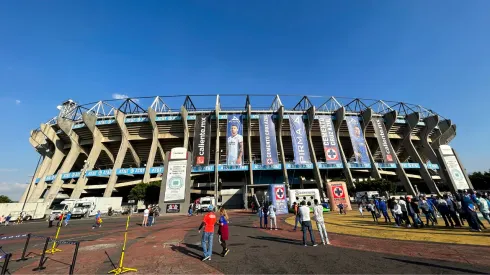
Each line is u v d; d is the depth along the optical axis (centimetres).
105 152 6794
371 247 1005
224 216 958
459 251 871
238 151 6000
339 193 3488
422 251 897
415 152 6925
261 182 6912
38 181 6612
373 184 5397
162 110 7062
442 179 7144
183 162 4688
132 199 5231
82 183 5803
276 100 7256
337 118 6806
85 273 745
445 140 7544
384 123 7106
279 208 3164
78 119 6738
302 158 6072
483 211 1323
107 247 1183
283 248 1033
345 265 742
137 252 1034
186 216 3866
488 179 6919
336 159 6138
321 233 1109
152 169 5928
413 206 1548
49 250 1139
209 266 775
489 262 725
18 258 997
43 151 7181
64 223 2812
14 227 2673
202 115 6350
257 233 1551
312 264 763
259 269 725
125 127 6456
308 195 3300
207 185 6341
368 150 6731
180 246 1151
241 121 6438
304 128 6444
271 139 6225
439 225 1566
